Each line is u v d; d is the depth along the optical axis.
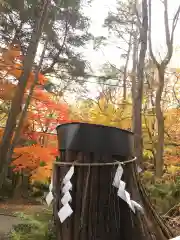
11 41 8.39
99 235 1.54
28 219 3.28
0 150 3.90
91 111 10.25
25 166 7.58
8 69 5.34
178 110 10.18
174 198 4.50
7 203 9.57
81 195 1.56
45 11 4.38
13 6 7.87
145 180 5.55
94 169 1.57
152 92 9.71
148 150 9.59
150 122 10.08
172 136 9.99
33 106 6.39
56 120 6.64
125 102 10.18
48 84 8.97
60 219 1.52
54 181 1.70
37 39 4.17
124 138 1.66
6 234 4.10
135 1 8.16
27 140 7.23
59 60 9.88
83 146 1.59
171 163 8.55
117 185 1.55
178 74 10.61
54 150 6.33
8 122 3.96
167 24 7.97
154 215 1.87
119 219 1.57
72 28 10.27
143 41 7.18
